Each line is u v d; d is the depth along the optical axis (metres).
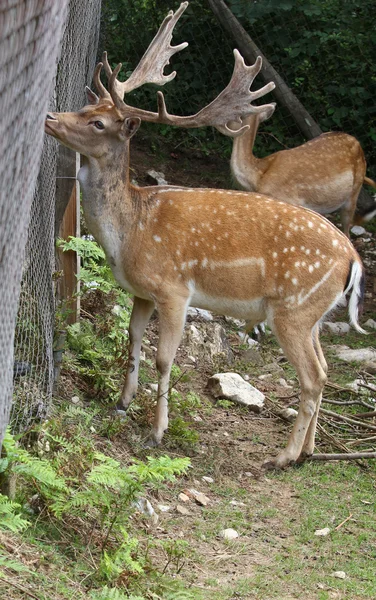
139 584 3.74
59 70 5.22
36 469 3.84
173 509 4.81
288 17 11.28
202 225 5.51
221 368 7.14
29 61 1.01
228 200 5.61
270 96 11.17
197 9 11.30
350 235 10.68
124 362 5.85
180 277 5.51
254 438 6.03
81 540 3.96
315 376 5.54
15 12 0.91
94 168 5.25
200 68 11.38
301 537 4.71
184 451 5.57
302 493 5.30
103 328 6.44
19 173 1.11
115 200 5.33
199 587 3.96
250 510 4.98
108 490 4.44
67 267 6.10
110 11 11.23
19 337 4.43
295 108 10.89
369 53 11.09
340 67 11.23
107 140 5.17
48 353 4.76
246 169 9.14
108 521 4.09
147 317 5.77
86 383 5.80
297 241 5.48
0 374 1.27
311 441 5.72
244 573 4.22
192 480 5.24
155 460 4.21
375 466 5.82
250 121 9.04
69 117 5.04
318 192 9.23
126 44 11.31
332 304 5.56
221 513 4.88
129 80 5.57
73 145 5.09
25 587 3.30
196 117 5.36
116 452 5.18
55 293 6.10
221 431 6.05
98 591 3.51
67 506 3.88
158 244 5.45
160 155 11.14
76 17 5.71
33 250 4.43
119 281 5.59
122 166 5.31
